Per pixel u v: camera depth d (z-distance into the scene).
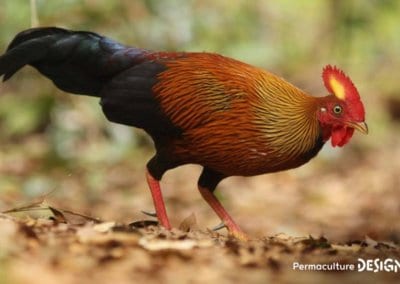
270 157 9.30
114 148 18.30
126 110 9.53
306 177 19.42
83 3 17.69
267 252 8.18
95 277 6.95
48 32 9.95
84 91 9.92
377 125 22.22
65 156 18.05
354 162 20.66
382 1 24.53
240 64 9.45
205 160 9.48
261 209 16.55
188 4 19.31
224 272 7.46
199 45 19.17
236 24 21.17
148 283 6.98
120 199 16.16
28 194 15.47
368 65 24.92
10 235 7.50
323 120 9.34
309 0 26.27
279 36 25.31
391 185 18.66
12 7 17.11
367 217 16.00
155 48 18.56
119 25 18.27
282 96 9.28
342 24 24.77
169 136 9.51
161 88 9.40
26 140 19.42
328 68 9.53
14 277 6.66
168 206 16.30
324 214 16.28
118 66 9.65
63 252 7.38
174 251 7.71
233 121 9.21
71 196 16.06
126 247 7.68
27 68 18.84
